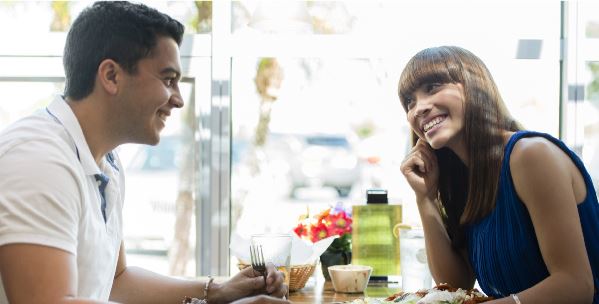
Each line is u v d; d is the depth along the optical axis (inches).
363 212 75.4
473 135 55.6
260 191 102.1
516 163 51.9
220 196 100.3
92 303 36.4
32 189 37.8
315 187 102.9
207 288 57.1
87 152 45.0
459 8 98.7
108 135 47.1
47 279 36.5
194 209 100.5
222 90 99.7
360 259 75.3
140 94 45.2
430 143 58.2
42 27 97.1
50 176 38.8
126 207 99.6
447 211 65.1
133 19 44.5
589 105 98.5
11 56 97.0
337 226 77.1
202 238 100.4
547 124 100.0
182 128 100.0
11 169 38.3
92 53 44.5
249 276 57.3
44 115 45.1
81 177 42.3
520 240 52.8
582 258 49.0
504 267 54.6
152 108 45.9
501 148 55.0
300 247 68.0
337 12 99.2
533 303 48.1
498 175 54.4
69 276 37.6
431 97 57.6
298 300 63.2
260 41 99.6
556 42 98.6
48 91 97.9
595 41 97.6
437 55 58.2
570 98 98.2
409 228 69.7
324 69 100.3
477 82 56.6
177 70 47.1
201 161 100.0
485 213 55.7
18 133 41.5
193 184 100.4
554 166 50.2
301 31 87.4
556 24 98.9
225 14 99.0
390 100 100.6
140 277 59.5
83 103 45.8
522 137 53.3
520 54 98.5
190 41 99.2
